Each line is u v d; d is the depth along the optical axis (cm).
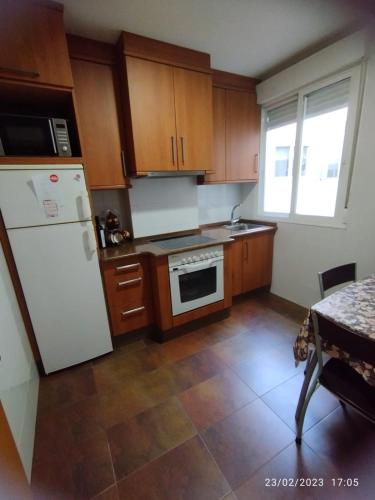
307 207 240
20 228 149
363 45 168
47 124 151
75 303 176
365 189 188
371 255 193
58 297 169
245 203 315
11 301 146
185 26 165
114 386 167
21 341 150
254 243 265
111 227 227
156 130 193
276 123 258
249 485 107
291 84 219
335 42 184
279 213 272
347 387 106
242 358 188
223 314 246
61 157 154
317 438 125
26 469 110
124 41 168
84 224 168
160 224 250
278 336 213
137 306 207
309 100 220
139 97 181
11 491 91
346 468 111
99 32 167
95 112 181
